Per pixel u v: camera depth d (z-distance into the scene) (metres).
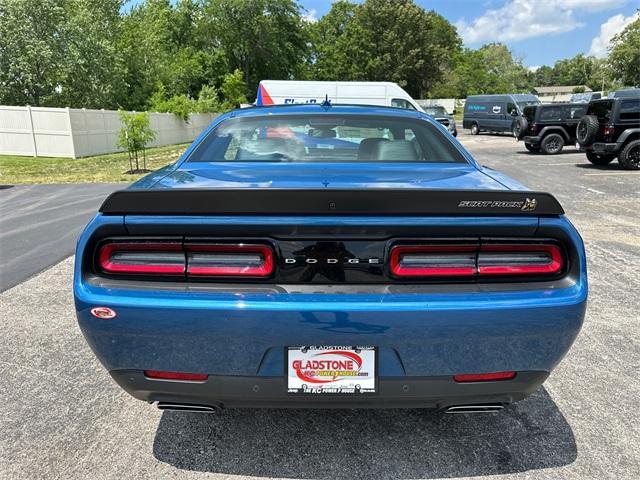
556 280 1.90
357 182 2.18
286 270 1.85
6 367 3.13
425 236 1.85
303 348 1.84
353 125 3.12
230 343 1.84
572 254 1.90
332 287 1.85
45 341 3.52
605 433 2.45
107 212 1.87
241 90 43.59
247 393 1.91
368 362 1.85
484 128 29.97
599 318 3.92
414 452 2.31
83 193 10.75
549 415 2.61
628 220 7.42
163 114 27.41
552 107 18.16
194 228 1.84
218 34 51.09
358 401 1.91
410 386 1.88
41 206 9.14
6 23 26.09
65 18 28.73
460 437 2.42
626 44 53.47
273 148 2.97
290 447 2.35
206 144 3.00
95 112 20.80
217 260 1.86
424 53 66.75
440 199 1.83
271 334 1.82
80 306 1.88
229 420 2.57
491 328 1.83
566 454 2.29
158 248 1.87
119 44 34.69
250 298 1.82
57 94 28.73
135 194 1.85
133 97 35.22
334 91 15.14
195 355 1.86
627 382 2.96
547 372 1.95
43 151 19.97
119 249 1.89
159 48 40.44
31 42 26.34
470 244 1.86
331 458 2.27
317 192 1.82
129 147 15.30
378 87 15.16
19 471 2.16
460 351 1.85
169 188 1.93
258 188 1.85
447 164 2.79
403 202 1.83
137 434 2.45
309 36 57.94
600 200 9.09
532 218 1.87
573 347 3.42
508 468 2.19
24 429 2.47
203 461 2.24
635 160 13.45
